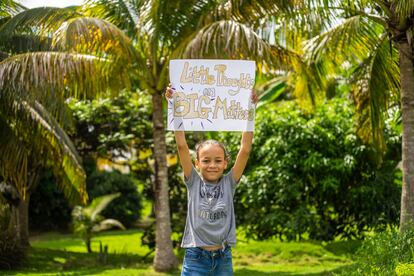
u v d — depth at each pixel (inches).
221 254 163.9
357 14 376.2
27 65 385.1
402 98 345.4
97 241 811.4
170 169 619.8
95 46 400.2
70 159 447.8
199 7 439.5
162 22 443.5
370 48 398.0
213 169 167.5
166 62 463.2
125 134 631.2
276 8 394.3
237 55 366.6
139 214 1025.5
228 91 180.5
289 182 545.3
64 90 414.3
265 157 570.6
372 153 524.4
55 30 415.5
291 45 428.5
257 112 583.8
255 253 537.6
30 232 939.3
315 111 548.1
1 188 596.7
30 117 433.4
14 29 417.7
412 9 335.9
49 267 546.0
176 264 486.0
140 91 695.7
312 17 377.1
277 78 701.3
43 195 930.1
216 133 597.6
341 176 544.1
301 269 460.1
